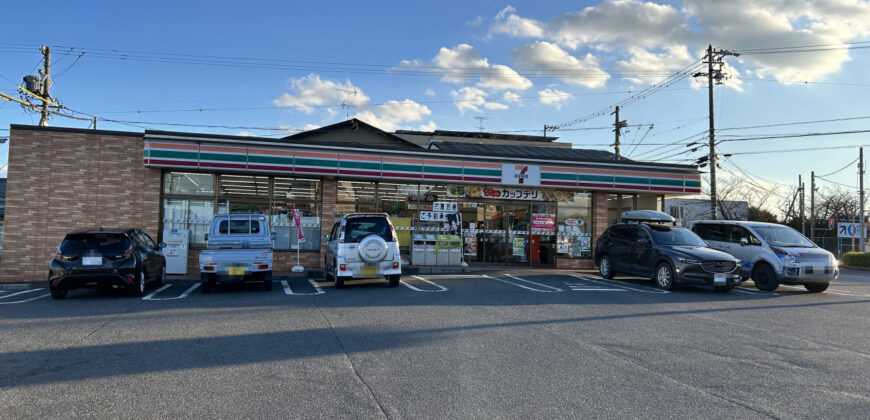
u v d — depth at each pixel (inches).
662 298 452.8
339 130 970.7
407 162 704.4
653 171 784.9
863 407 183.0
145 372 218.1
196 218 673.6
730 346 271.9
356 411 175.5
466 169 724.0
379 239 502.6
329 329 303.1
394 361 236.1
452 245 711.7
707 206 2087.8
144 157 628.4
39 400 184.1
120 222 639.8
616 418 170.4
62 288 428.8
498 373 218.8
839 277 845.8
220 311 365.4
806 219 2096.5
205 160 644.1
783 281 518.3
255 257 478.9
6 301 426.3
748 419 170.9
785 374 222.2
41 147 624.4
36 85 1045.8
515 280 583.2
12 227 613.0
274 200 695.1
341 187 714.2
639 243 560.7
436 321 328.2
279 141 665.6
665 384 206.4
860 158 1466.5
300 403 182.5
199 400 184.9
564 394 193.3
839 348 271.4
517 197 772.6
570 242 786.2
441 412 174.9
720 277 490.9
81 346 262.2
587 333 298.4
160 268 531.5
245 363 231.9
